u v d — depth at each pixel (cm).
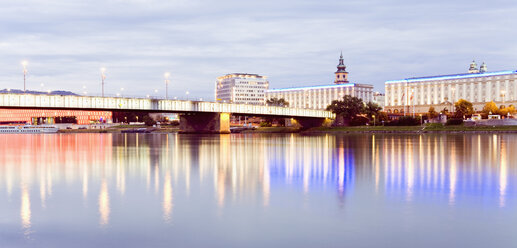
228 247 2334
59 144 11881
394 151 8494
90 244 2388
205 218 2878
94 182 4359
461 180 4450
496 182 4306
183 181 4409
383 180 4456
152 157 7269
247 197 3538
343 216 2922
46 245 2373
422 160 6581
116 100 15450
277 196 3578
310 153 8119
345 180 4459
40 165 6025
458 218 2858
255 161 6519
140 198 3506
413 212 3019
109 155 7738
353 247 2323
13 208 3173
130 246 2358
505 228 2633
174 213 3000
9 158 7212
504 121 19812
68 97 14238
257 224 2738
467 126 19812
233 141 13225
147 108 16250
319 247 2325
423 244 2362
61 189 3953
